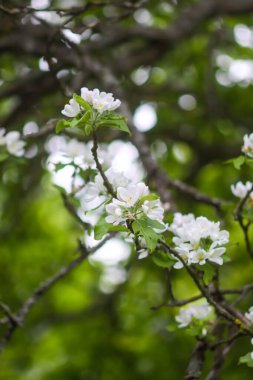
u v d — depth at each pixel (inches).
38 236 339.9
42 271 322.7
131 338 293.0
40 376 275.9
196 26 272.1
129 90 302.8
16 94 257.9
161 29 267.4
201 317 130.2
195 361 127.6
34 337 310.0
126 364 280.5
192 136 324.8
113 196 112.0
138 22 292.8
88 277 359.3
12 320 149.0
